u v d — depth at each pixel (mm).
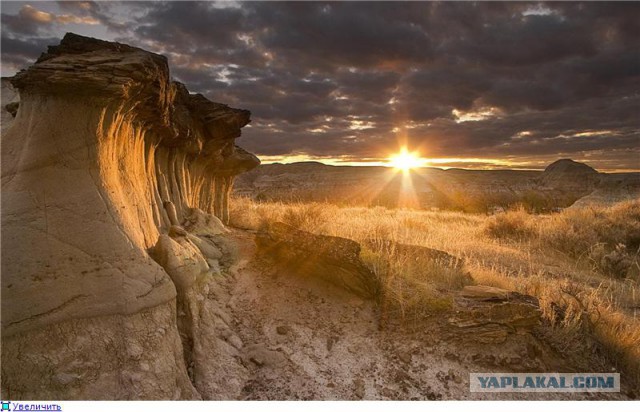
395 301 5438
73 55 3920
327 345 4887
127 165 4527
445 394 4383
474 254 9641
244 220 9875
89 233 3541
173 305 3969
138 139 4949
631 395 4570
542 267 9172
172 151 6598
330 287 5812
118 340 3395
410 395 4344
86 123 3711
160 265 4297
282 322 5180
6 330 2990
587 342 5082
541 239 11781
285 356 4660
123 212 3930
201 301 4660
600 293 7531
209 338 4438
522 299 5301
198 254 5266
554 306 5500
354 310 5422
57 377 3059
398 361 4707
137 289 3627
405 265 6305
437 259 6699
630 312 6758
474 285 6102
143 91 4227
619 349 5062
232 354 4535
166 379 3523
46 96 3613
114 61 3822
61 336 3180
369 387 4398
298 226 8164
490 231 13258
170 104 5383
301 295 5672
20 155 3502
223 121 7547
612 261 9688
